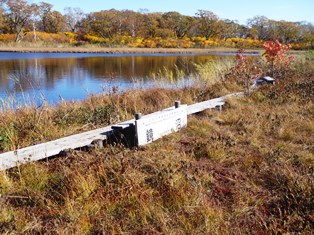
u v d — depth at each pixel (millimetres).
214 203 3326
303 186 3428
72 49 44125
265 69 13266
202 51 52688
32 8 61000
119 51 44781
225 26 79125
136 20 68438
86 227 2945
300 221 2959
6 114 6461
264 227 2967
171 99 8445
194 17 78438
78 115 6434
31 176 3814
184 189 3486
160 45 62781
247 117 6363
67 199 3219
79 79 16562
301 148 4777
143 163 4141
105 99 8367
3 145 4879
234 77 10734
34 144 5086
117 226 2951
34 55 33125
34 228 2938
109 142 5156
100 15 67312
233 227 2955
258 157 4438
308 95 7805
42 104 7410
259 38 81438
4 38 56438
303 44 65062
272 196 3479
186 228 2904
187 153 4680
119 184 3615
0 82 15039
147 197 3363
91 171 3818
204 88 9719
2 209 3133
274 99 7812
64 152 4559
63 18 70688
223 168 4207
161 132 5395
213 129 5812
